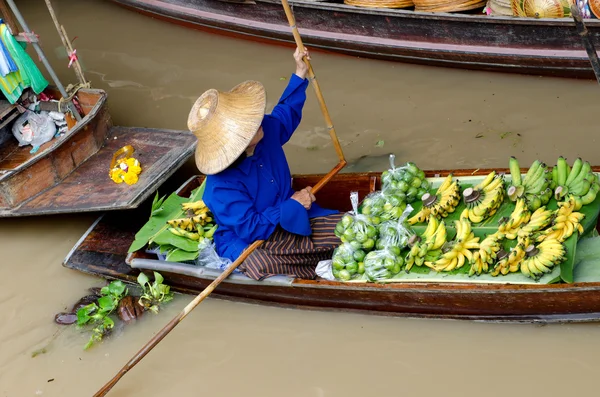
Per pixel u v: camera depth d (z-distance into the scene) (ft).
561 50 18.85
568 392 11.89
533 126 18.54
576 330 12.82
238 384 12.99
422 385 12.41
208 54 24.47
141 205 17.49
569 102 19.16
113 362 13.84
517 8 19.39
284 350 13.51
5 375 13.85
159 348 13.97
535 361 12.48
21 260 16.85
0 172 18.48
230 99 12.73
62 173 17.43
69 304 15.35
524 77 20.31
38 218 18.15
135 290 15.33
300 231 13.51
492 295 12.27
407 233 13.17
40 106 19.75
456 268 12.75
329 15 21.57
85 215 18.06
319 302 13.82
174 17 25.58
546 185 13.03
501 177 13.58
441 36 20.29
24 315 15.24
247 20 23.57
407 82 21.22
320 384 12.73
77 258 15.83
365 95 20.99
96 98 18.98
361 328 13.66
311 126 20.12
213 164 12.62
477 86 20.45
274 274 13.42
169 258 14.19
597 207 12.86
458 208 13.89
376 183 15.01
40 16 28.63
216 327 14.24
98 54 25.53
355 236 13.09
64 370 13.79
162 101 22.41
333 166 18.44
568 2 18.39
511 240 12.77
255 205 13.50
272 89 22.04
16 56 18.06
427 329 13.38
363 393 12.44
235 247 13.89
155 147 17.94
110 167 17.38
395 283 12.74
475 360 12.68
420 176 14.38
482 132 18.67
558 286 11.78
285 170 13.96
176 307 14.80
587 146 17.60
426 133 19.04
